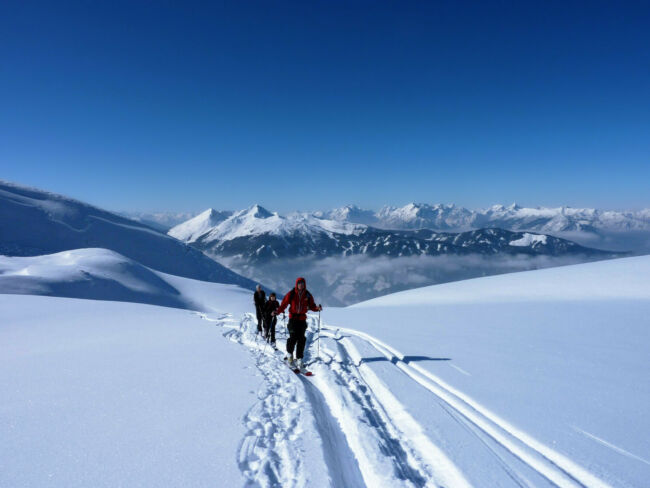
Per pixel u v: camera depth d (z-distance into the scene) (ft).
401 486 11.41
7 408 16.96
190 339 38.27
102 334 42.47
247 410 17.13
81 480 10.71
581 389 19.29
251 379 22.59
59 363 26.40
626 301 61.00
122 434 14.10
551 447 13.01
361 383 22.45
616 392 18.70
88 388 20.18
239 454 12.75
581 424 14.89
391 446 14.35
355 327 44.75
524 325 41.96
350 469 13.05
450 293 96.99
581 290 76.07
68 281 231.30
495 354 27.48
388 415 17.30
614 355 26.61
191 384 21.17
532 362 24.98
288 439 14.37
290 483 11.14
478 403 17.54
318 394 21.52
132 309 78.84
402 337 35.86
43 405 17.37
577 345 30.22
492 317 50.98
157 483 10.65
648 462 11.83
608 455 12.34
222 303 258.16
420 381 21.94
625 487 10.44
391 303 96.63
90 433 14.17
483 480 11.32
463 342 32.55
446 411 16.69
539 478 11.47
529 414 16.07
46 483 10.50
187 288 299.58
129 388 20.22
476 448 13.37
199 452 12.76
